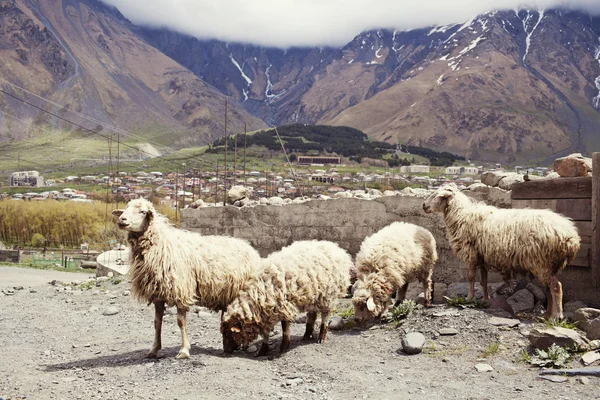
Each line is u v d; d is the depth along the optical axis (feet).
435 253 39.19
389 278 35.45
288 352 30.73
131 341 35.58
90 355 32.04
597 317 29.68
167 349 32.17
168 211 189.98
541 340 27.66
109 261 85.76
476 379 25.02
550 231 31.01
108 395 23.47
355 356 29.53
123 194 423.23
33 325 41.98
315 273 31.37
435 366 27.17
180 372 26.40
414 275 37.63
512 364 26.86
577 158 36.73
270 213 54.13
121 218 28.76
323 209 50.37
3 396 23.47
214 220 58.34
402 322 34.81
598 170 33.76
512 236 32.58
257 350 31.96
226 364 27.68
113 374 26.76
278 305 30.14
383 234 37.27
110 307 46.96
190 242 31.17
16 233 226.79
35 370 28.40
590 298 34.50
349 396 23.12
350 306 41.86
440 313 34.17
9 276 98.84
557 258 31.24
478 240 34.60
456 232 35.94
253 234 55.36
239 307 29.99
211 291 31.37
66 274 109.09
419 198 44.98
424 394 23.21
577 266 35.12
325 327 32.83
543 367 26.07
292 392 23.66
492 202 41.04
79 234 227.61
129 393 23.65
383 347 30.94
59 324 42.29
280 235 53.36
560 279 35.99
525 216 32.50
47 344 35.29
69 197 530.68
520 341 29.09
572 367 25.62
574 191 35.68
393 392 23.53
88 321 43.32
